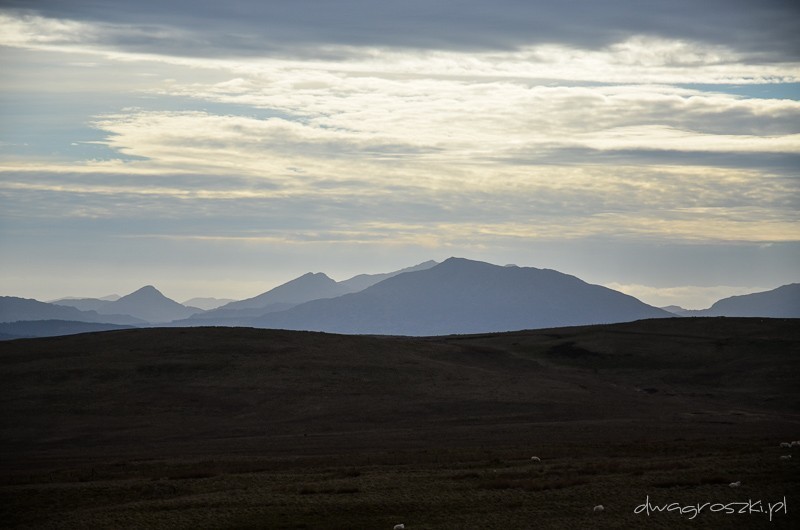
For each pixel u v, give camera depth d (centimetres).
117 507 8088
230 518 7494
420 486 8506
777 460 9162
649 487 8006
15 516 8106
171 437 15038
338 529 7088
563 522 6950
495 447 12288
